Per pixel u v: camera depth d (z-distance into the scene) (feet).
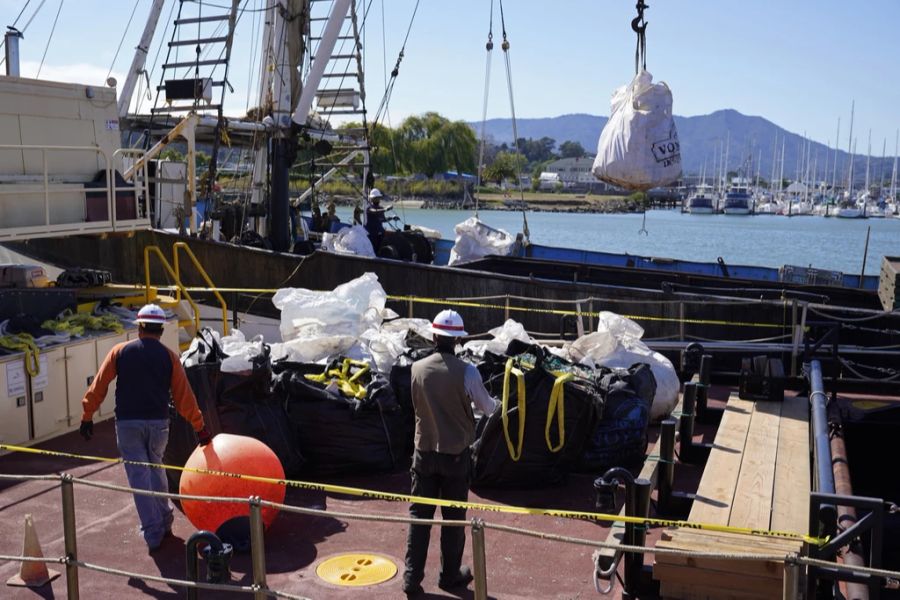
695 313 40.24
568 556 19.76
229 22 53.52
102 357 29.96
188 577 15.48
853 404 29.99
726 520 17.58
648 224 306.96
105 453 26.86
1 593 17.99
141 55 65.26
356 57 67.15
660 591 15.81
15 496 23.08
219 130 54.44
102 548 20.12
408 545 17.87
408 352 26.71
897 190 632.79
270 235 54.19
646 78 28.68
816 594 15.28
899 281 38.75
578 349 29.37
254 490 19.54
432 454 17.76
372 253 52.70
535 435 23.18
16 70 38.47
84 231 33.68
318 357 27.81
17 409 26.50
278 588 18.04
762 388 27.58
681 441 25.82
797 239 247.29
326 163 69.41
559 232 232.32
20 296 28.73
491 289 43.83
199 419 20.01
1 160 30.99
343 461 24.14
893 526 26.71
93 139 34.99
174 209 56.75
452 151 244.63
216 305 49.06
